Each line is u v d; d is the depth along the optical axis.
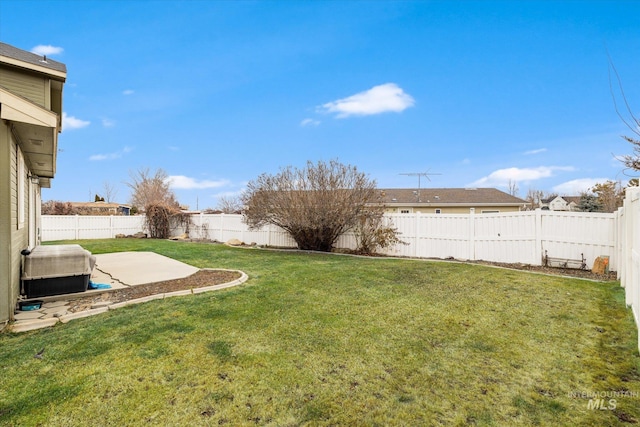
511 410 2.45
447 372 2.99
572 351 3.40
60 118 6.45
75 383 2.75
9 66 4.70
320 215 11.40
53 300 5.25
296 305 4.84
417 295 5.42
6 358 3.21
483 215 9.62
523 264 8.70
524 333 3.87
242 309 4.64
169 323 4.09
